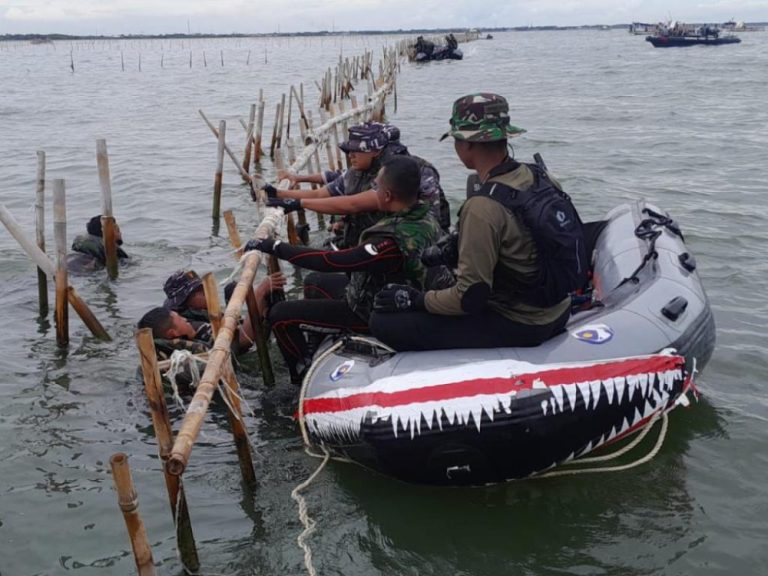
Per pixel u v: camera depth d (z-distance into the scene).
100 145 7.96
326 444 4.58
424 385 4.20
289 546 3.99
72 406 5.52
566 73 40.38
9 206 11.85
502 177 4.01
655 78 35.22
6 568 3.86
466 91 31.09
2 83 40.91
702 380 5.55
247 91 33.12
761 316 6.69
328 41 168.38
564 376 4.17
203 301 6.18
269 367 5.70
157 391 3.49
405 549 3.95
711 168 13.61
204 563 3.86
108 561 3.90
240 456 4.41
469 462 4.17
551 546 3.94
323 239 9.67
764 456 4.62
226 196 12.35
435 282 4.89
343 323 5.14
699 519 4.09
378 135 5.48
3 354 6.44
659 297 4.84
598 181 12.63
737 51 63.47
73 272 8.40
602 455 4.60
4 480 4.59
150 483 4.55
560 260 4.05
